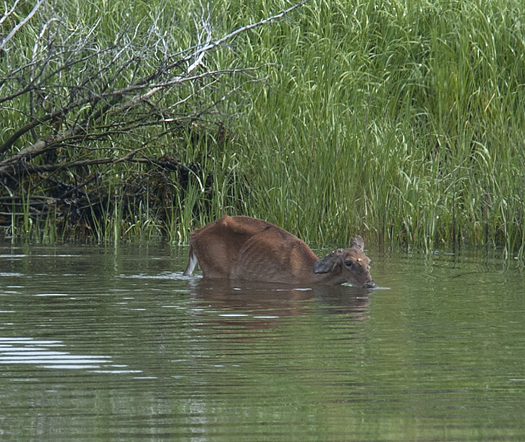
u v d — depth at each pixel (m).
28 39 44.28
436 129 43.06
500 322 21.58
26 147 41.84
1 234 40.56
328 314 22.75
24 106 41.78
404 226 39.25
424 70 47.06
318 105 41.53
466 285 27.48
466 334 20.20
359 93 43.75
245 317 22.27
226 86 42.25
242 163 40.69
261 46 44.97
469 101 44.00
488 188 38.75
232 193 40.97
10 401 14.91
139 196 42.59
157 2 45.25
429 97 45.66
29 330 20.47
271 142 40.19
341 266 27.73
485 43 45.91
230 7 47.84
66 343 19.17
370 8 48.91
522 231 37.50
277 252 28.98
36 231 40.66
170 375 16.52
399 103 45.97
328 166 39.03
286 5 48.00
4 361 17.58
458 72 44.84
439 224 39.19
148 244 37.78
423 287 27.17
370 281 27.12
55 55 38.59
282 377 16.39
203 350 18.56
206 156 41.66
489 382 16.06
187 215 39.66
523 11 46.84
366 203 38.94
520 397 15.15
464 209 39.84
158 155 42.38
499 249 36.59
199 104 41.88
